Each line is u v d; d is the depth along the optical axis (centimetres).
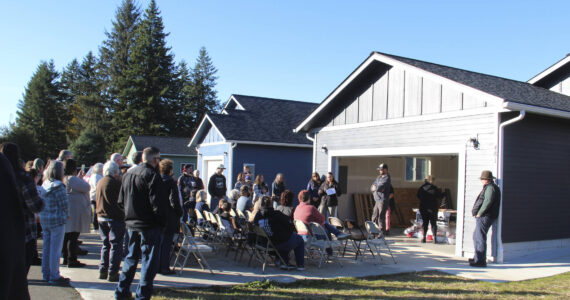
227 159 1647
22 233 175
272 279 612
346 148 1182
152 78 4109
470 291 575
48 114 5366
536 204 880
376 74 1102
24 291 174
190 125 4612
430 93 952
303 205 765
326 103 1207
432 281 633
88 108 4738
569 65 1192
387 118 1060
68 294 502
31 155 3919
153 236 461
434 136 934
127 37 4822
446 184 1542
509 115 834
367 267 733
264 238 684
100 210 567
